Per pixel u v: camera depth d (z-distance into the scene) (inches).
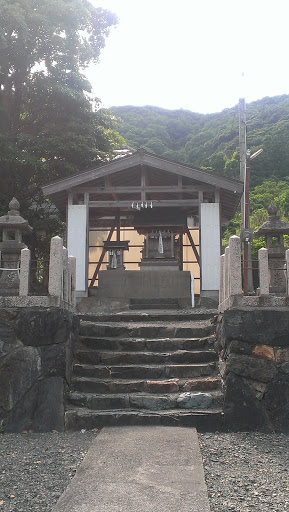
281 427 218.4
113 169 519.5
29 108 676.1
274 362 227.0
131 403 233.0
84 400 235.0
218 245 504.7
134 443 190.7
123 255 631.8
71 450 188.7
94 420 222.1
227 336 232.4
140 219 552.1
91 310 470.0
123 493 142.9
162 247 548.4
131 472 159.8
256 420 220.4
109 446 187.3
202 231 509.7
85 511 131.6
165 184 592.1
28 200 677.9
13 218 351.3
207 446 194.1
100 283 490.3
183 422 219.6
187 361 267.4
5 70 634.2
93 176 521.3
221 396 231.6
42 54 644.7
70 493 143.4
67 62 654.5
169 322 333.4
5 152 592.4
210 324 307.6
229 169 1215.6
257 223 982.4
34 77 657.0
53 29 620.4
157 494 142.2
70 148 615.8
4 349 235.3
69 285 286.8
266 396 223.3
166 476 156.0
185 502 136.9
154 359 267.4
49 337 235.5
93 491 144.6
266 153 1362.0
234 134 1513.3
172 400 231.8
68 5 628.7
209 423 219.5
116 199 615.8
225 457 179.9
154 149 1643.7
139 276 488.4
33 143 617.6
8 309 241.0
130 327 297.3
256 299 236.1
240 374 225.8
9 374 231.1
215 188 518.0
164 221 546.3
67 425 222.4
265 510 133.6
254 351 229.0
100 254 679.7
